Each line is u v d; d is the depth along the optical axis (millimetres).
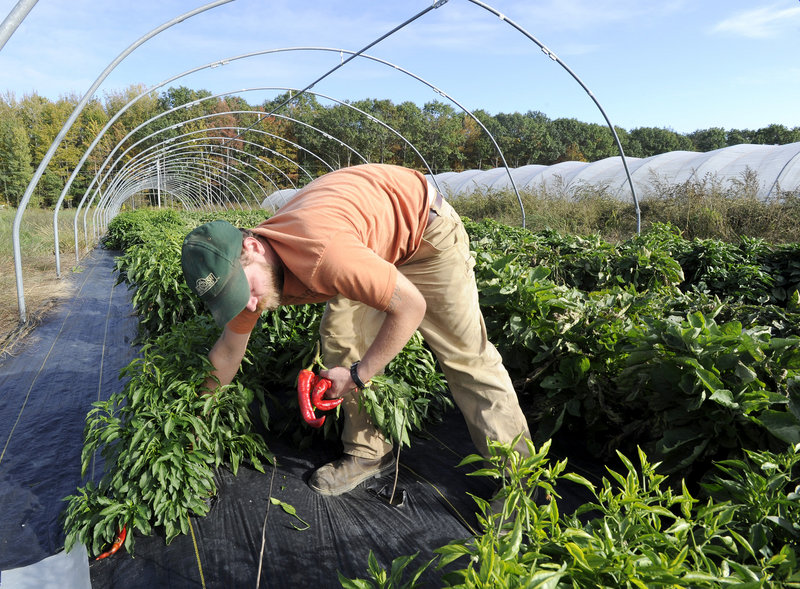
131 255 6500
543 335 3787
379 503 3027
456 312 2547
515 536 1281
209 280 1812
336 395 2307
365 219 2094
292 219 1977
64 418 4375
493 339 4367
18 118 52094
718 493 2244
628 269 6141
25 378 5324
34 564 2562
